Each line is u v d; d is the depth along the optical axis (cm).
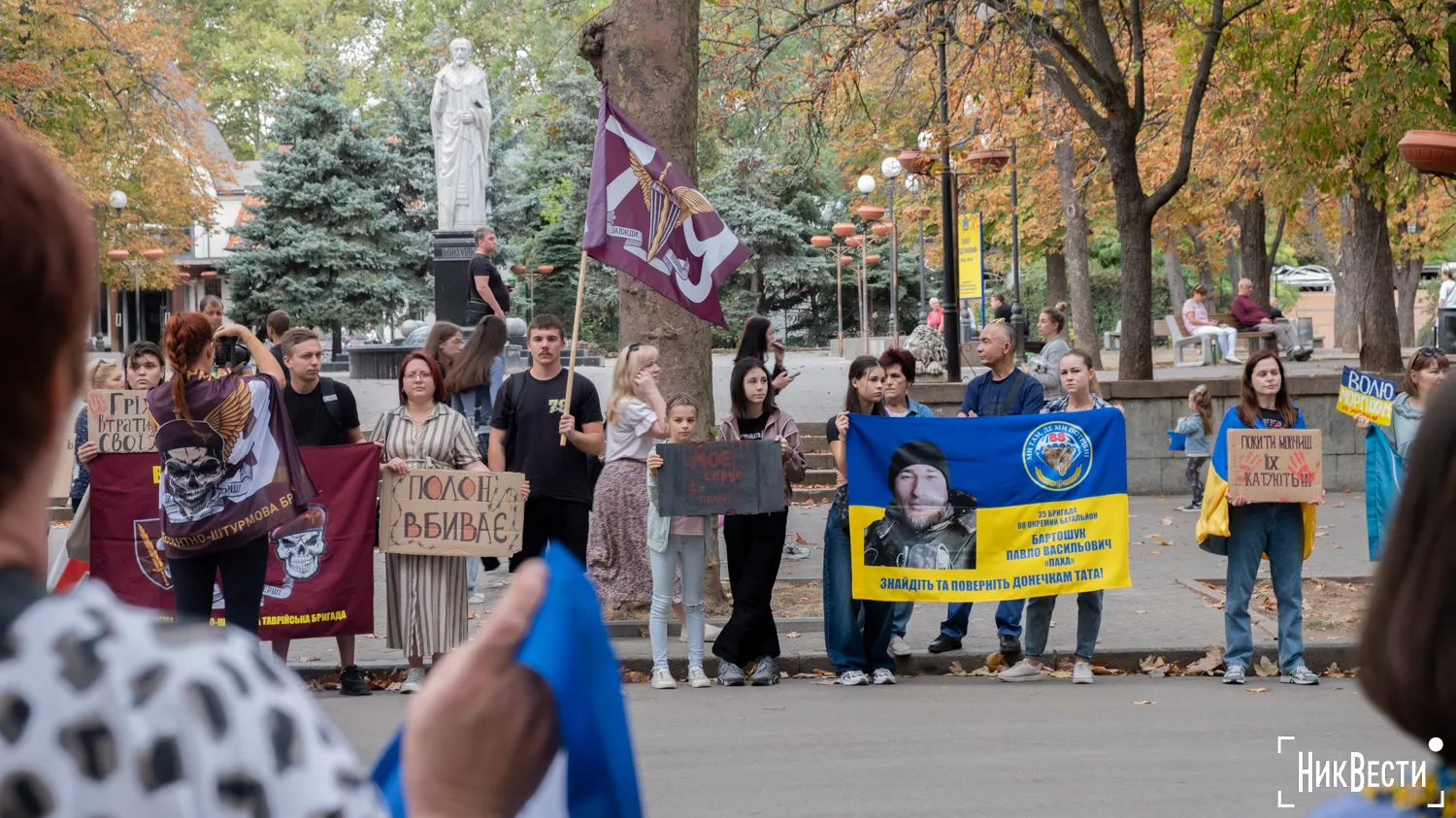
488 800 132
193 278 6181
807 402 2267
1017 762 696
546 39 4806
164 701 102
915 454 927
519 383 978
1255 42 1919
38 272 111
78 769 100
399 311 4138
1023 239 4191
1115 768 681
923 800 625
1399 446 916
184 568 706
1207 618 1074
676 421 914
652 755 722
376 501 891
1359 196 2311
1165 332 4534
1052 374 1623
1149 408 1797
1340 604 1124
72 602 107
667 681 923
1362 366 2345
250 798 103
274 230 3725
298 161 3734
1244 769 676
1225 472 892
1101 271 5662
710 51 2002
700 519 928
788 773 677
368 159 3828
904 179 2675
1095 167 2925
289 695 110
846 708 844
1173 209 3412
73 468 976
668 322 1130
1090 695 882
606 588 987
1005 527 927
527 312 4366
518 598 135
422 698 134
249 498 702
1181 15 1869
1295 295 6475
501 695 132
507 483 867
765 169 2883
